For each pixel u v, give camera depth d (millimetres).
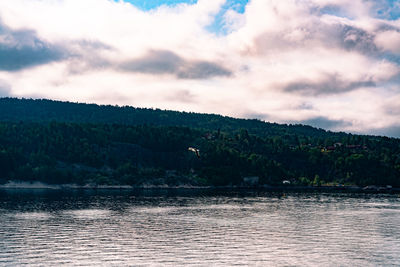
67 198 185375
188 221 118000
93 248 81375
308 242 88562
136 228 104875
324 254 77688
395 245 86062
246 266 69125
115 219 120312
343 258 74812
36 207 146375
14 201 165500
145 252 78438
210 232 99875
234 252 78812
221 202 178625
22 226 104562
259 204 170750
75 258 73625
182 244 85625
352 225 112500
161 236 94250
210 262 71500
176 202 176625
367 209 153500
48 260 72062
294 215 133375
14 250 78750
